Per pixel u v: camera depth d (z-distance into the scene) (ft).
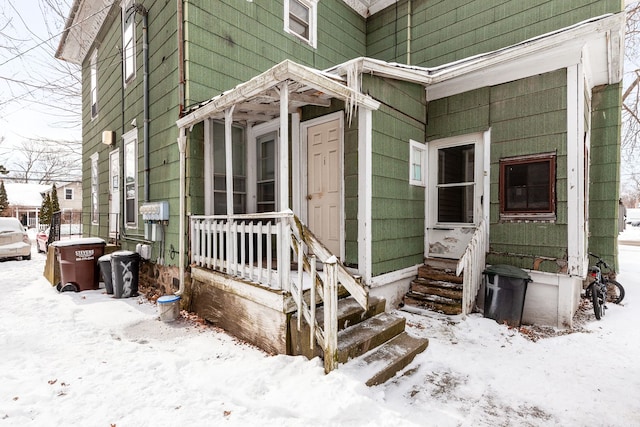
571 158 13.24
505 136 15.08
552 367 9.99
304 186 15.76
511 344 11.67
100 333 11.62
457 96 16.62
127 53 21.11
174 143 15.53
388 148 14.71
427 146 17.67
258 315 10.73
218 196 16.12
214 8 15.94
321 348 9.21
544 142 13.94
